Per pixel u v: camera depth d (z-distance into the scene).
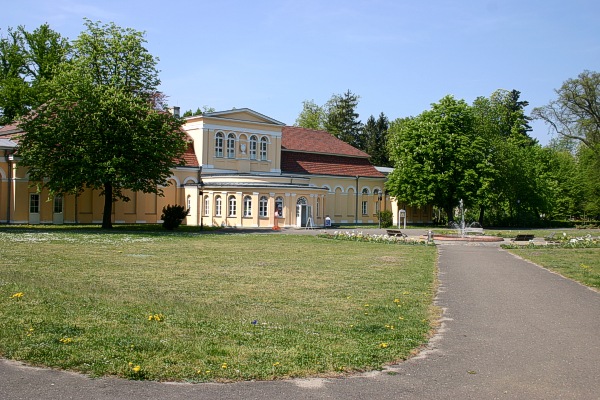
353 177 71.38
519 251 30.66
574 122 64.75
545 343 10.11
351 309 13.04
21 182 47.56
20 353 8.35
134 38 44.56
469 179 62.50
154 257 23.59
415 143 65.31
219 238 36.53
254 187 53.34
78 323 10.27
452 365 8.69
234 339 9.73
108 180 40.22
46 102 42.72
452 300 14.51
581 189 78.38
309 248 30.58
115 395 7.01
